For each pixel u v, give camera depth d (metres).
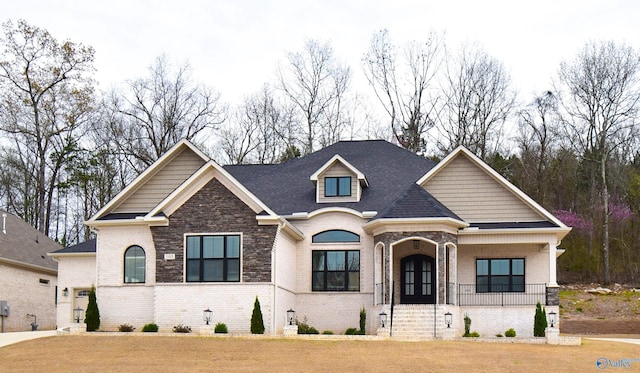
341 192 38.56
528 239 35.53
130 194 37.19
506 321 34.81
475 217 36.88
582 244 63.75
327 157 43.44
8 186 67.12
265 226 33.56
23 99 59.78
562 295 55.91
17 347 28.23
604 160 62.88
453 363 24.45
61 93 60.94
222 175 34.06
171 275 33.88
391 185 39.59
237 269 33.50
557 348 28.41
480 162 36.94
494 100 66.06
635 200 66.31
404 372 22.98
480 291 36.72
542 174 67.69
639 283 59.81
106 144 63.81
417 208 34.34
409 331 32.88
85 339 30.00
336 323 36.75
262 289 33.12
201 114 65.25
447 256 35.50
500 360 25.12
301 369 23.48
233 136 67.19
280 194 39.97
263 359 25.25
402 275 37.41
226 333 31.77
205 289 33.50
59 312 41.06
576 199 68.06
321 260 37.50
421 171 40.81
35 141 63.19
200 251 33.91
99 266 35.62
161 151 63.41
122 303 35.12
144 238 35.53
